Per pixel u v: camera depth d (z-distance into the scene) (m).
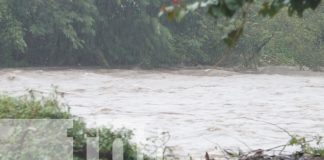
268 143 29.27
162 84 59.28
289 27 84.12
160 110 41.59
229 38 10.30
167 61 83.31
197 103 46.22
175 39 83.38
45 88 52.03
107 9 79.94
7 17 71.62
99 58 79.81
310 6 10.70
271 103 47.12
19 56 77.75
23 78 59.28
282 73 77.56
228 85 59.94
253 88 57.66
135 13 80.44
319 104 46.91
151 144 20.77
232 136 31.36
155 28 79.81
